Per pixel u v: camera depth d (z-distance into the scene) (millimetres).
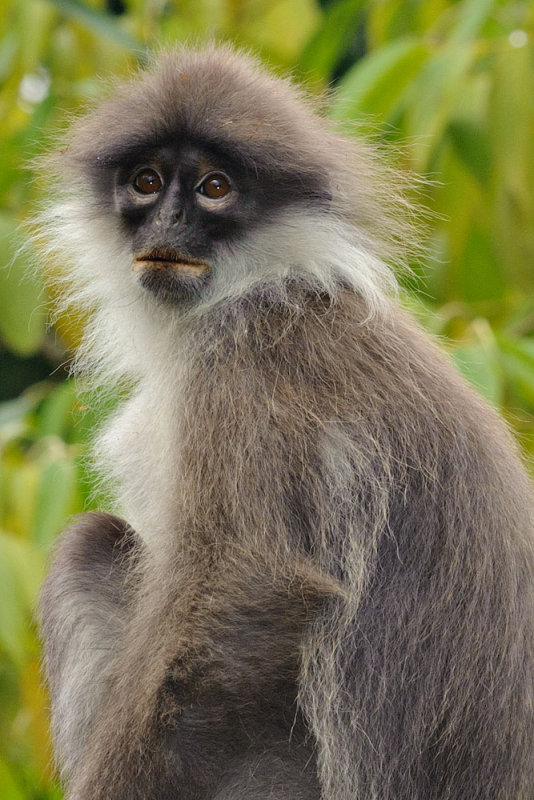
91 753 9891
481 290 15367
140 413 11266
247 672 9477
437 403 10125
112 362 12227
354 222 11523
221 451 9734
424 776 9609
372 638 9664
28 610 12375
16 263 13320
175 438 10172
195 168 10906
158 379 11008
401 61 13633
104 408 12570
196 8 16969
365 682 9641
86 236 11914
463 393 10422
